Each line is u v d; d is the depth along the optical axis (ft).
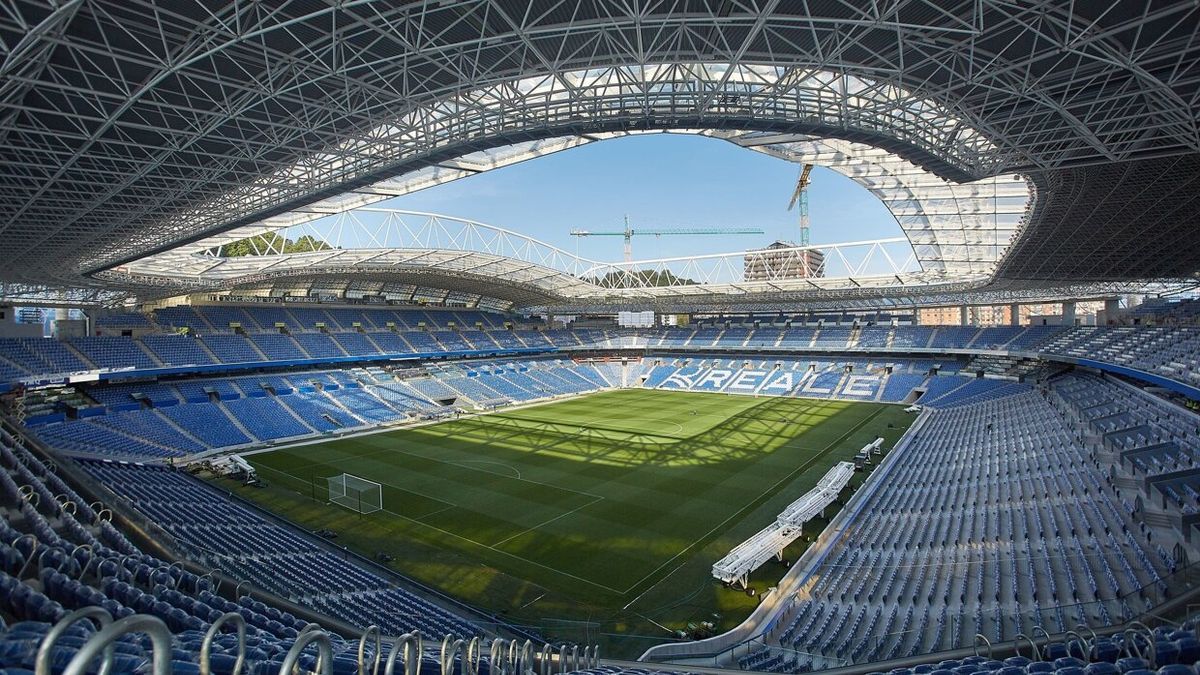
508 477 143.54
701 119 82.53
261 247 239.09
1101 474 102.63
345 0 54.60
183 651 25.38
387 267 223.51
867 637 65.26
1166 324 199.21
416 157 91.71
